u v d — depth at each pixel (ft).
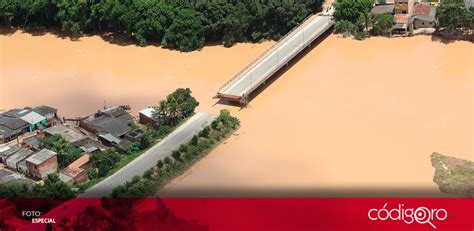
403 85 463.83
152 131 419.54
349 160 378.32
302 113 435.94
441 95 445.78
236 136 413.39
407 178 357.20
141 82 501.97
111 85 500.33
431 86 459.32
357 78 479.00
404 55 509.76
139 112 444.96
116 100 477.36
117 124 427.74
